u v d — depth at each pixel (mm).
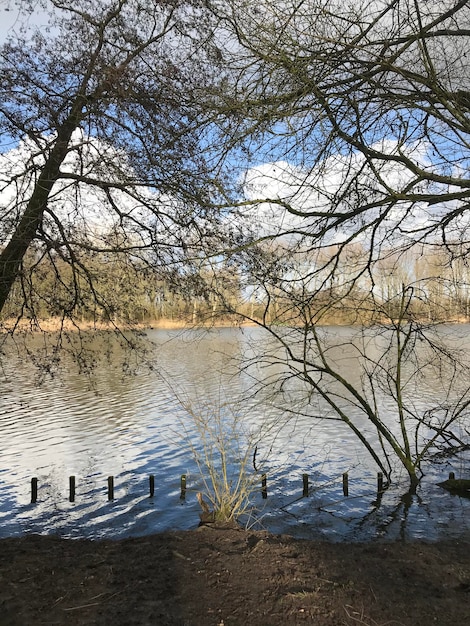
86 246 7594
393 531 6711
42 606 3699
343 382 7961
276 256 6246
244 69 5348
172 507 8375
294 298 6691
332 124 5320
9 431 13922
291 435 12023
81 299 8117
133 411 16359
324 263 6465
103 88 6691
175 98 6664
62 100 7281
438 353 8812
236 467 9828
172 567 4410
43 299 8000
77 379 23484
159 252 7566
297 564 4488
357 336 8047
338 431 12516
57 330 8406
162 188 6938
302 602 3736
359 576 4273
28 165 6719
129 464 10891
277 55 4863
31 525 7887
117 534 7406
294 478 9312
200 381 21750
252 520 7309
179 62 6652
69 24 6973
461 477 9070
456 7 4555
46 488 9555
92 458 11398
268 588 3984
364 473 9547
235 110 5230
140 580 4148
